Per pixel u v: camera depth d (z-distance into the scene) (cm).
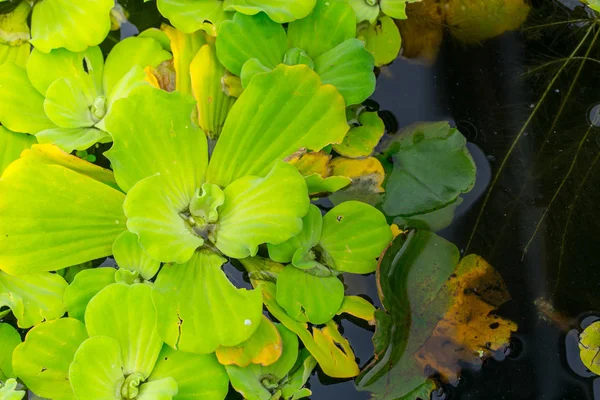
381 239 85
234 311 82
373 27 90
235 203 84
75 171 84
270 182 83
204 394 81
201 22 87
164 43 88
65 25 86
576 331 84
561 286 85
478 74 89
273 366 82
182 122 84
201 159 85
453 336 83
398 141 88
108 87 87
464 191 86
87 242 83
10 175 83
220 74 87
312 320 83
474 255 85
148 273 83
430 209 86
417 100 89
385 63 89
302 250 84
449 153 87
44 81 86
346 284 85
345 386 83
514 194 86
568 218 86
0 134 85
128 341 81
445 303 84
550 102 89
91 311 81
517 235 85
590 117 88
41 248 83
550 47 90
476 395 83
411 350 83
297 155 85
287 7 87
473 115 88
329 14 87
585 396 83
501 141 88
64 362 81
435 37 90
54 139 84
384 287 84
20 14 87
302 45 88
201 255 84
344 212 85
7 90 85
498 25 90
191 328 81
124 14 89
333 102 86
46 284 83
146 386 81
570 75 89
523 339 84
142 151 84
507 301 84
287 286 83
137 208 82
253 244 83
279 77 85
